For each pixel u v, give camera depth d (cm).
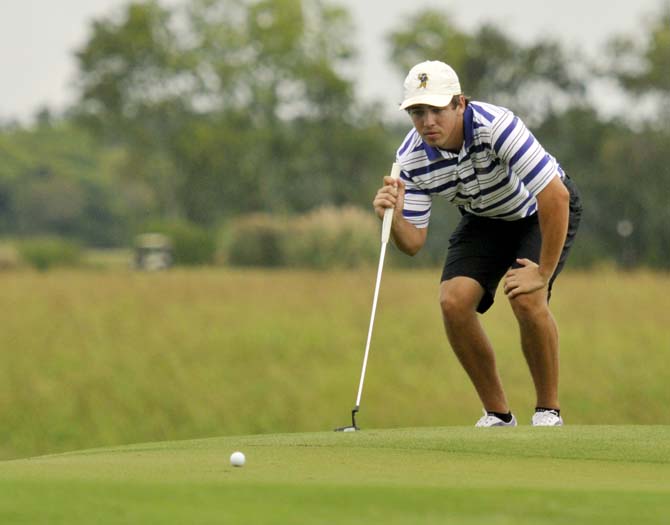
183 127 19375
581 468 1394
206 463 1423
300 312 6391
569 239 2116
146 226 16525
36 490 1102
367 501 1052
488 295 2106
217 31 19762
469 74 17850
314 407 3950
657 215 15325
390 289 7638
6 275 9769
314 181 19700
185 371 4459
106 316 6172
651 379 4175
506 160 1927
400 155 2064
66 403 3956
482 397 2130
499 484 1198
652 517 1005
